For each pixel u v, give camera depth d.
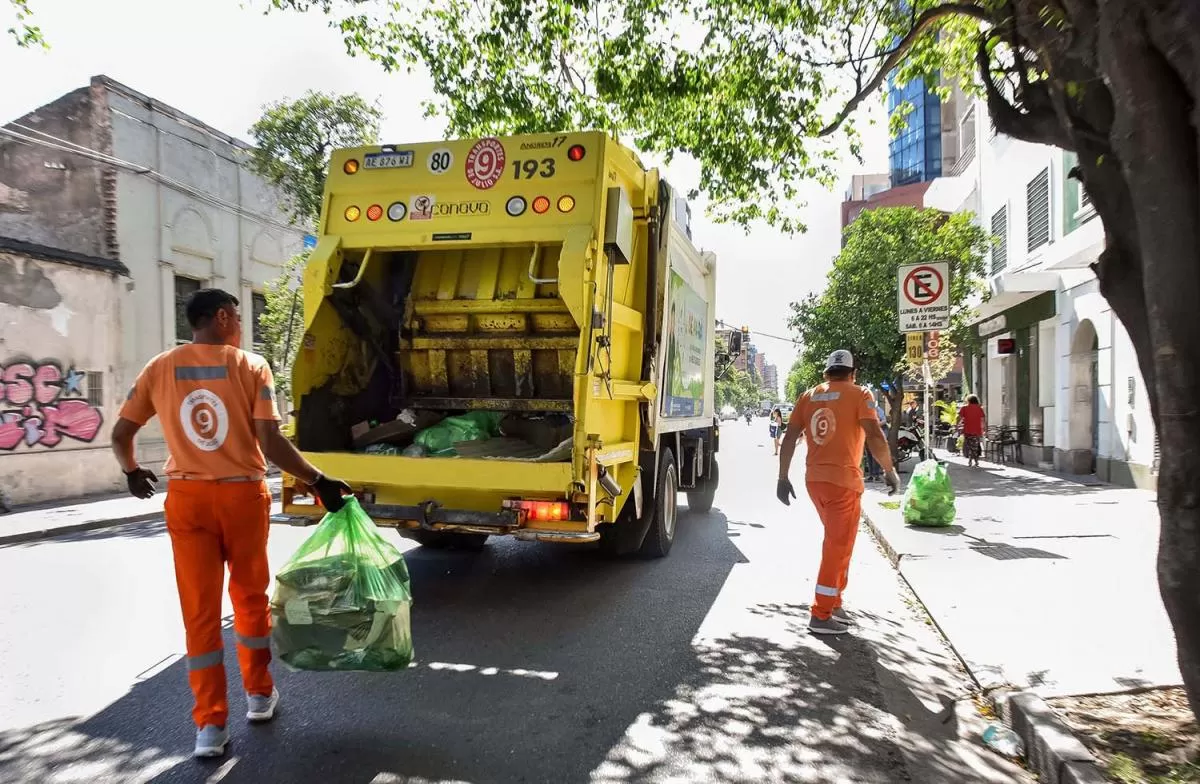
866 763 3.79
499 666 5.00
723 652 5.34
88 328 14.35
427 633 5.65
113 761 3.61
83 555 8.70
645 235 6.79
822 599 5.78
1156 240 3.00
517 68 8.95
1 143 15.17
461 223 6.09
